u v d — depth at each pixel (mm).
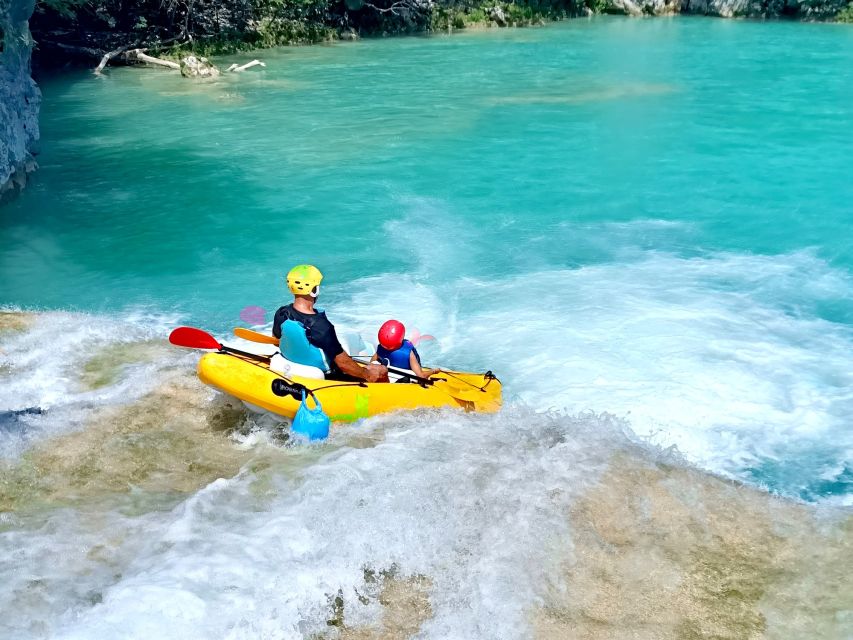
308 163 16078
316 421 5953
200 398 6801
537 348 8523
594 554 4867
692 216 13078
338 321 9242
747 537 5117
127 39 29547
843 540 5109
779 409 7316
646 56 30266
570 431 6254
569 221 12859
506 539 4922
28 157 15219
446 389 6648
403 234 12297
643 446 6152
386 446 5898
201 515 5043
